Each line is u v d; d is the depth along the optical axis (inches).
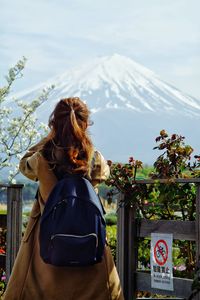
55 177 186.5
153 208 258.7
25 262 187.0
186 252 256.1
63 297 181.9
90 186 182.7
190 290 231.8
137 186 255.8
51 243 177.3
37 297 183.8
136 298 257.8
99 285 185.2
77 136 187.0
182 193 243.8
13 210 297.9
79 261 177.0
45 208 180.5
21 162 192.2
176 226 239.6
